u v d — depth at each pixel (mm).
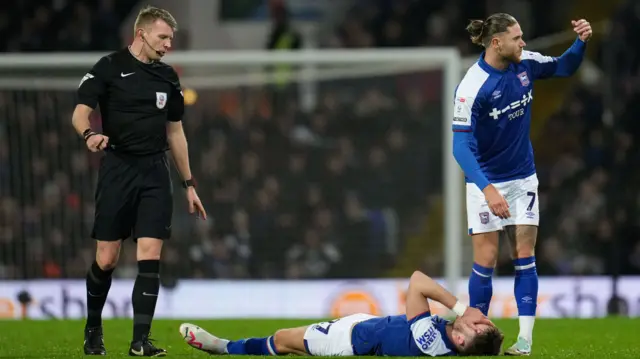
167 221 23641
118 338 30266
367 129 52938
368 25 64750
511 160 24578
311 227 50562
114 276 48219
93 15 62062
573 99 58750
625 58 57156
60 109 48344
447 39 63625
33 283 44344
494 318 39906
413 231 51062
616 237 45906
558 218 54062
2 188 48188
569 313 44625
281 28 58375
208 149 50875
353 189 51688
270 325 36188
